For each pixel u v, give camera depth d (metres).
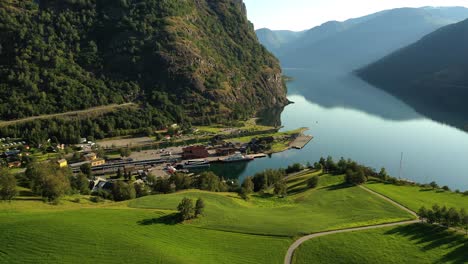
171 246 84.00
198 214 104.12
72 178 138.50
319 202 130.38
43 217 89.50
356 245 89.75
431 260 83.06
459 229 97.25
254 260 82.75
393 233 96.25
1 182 103.75
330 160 177.88
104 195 132.88
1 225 82.75
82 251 76.06
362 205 122.81
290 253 86.88
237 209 119.25
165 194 128.50
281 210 123.12
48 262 71.00
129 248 79.25
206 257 81.50
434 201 126.25
